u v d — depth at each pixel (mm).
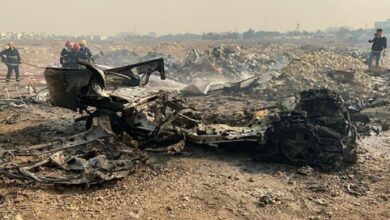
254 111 8727
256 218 5195
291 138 7293
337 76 16219
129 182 6328
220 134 7715
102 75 7848
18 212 5109
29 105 13375
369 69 18906
